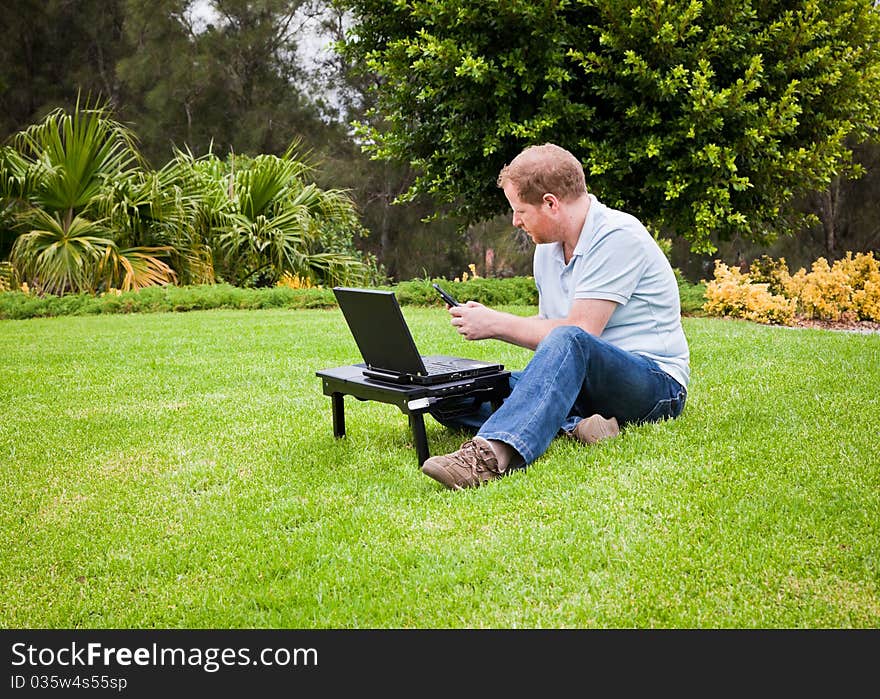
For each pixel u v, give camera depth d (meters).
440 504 2.98
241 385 5.52
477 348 6.83
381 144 9.59
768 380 4.81
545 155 3.50
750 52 8.15
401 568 2.49
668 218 8.75
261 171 14.14
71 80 22.97
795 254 15.01
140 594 2.46
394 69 8.71
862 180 13.89
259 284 14.00
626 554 2.48
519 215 3.57
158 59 21.83
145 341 7.88
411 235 22.52
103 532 2.92
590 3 7.92
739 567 2.35
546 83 8.27
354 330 3.55
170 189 13.29
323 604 2.32
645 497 2.89
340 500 3.10
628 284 3.51
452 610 2.25
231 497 3.22
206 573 2.56
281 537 2.80
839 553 2.40
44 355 7.10
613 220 3.52
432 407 3.44
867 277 10.01
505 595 2.29
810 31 7.99
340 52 9.52
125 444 4.07
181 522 2.98
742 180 7.88
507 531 2.69
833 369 5.08
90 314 11.09
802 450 3.32
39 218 12.68
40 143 13.72
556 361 3.20
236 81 22.67
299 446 3.87
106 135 14.67
